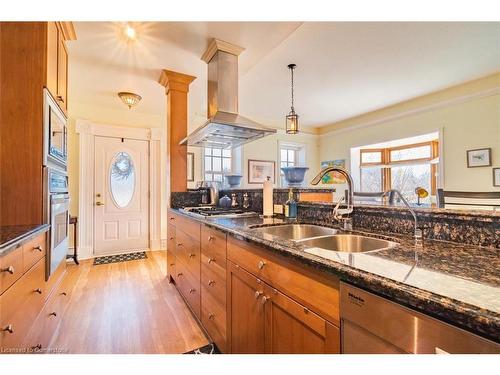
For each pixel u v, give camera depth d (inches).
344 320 28.2
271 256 41.5
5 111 58.1
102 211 154.3
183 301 91.6
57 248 67.4
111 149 157.4
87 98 139.4
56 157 68.2
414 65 113.7
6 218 57.2
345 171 54.7
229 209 103.2
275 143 211.0
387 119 174.1
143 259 145.9
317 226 61.7
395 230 47.1
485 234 35.9
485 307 18.4
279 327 39.4
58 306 71.1
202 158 178.9
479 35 90.4
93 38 81.9
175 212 101.7
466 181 133.6
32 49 59.8
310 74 122.8
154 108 156.5
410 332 22.1
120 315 81.5
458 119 137.2
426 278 24.3
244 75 122.3
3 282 37.4
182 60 97.4
